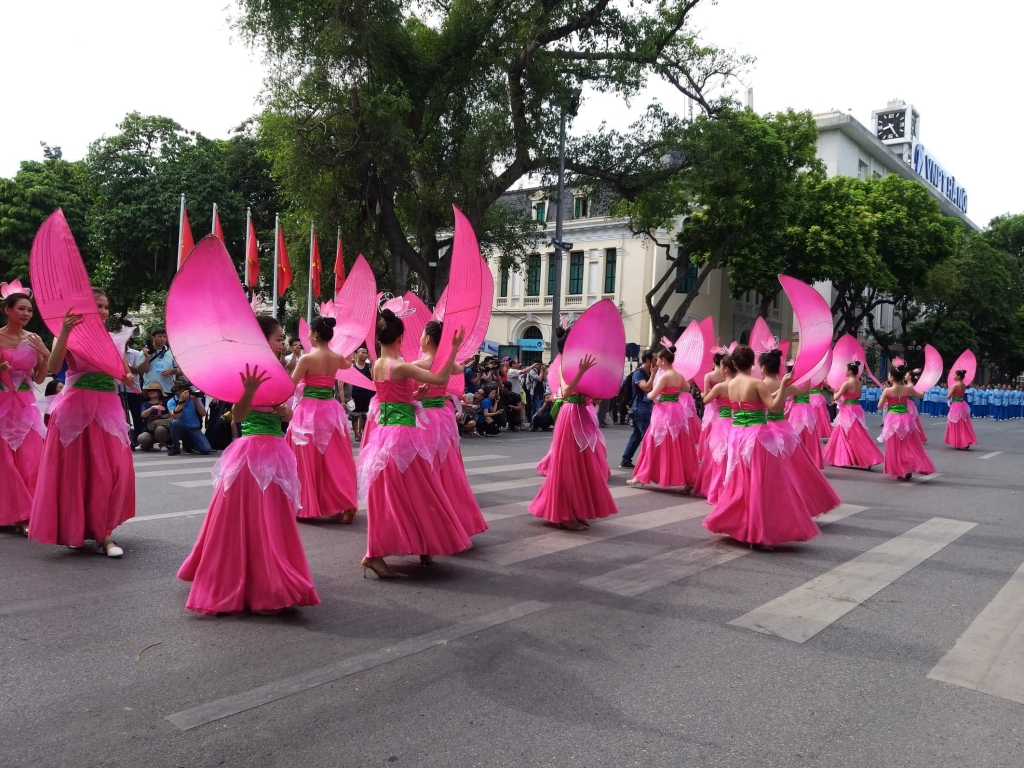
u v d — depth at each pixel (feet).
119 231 88.22
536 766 9.25
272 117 52.85
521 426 57.00
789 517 20.36
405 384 17.12
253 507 13.98
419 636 13.41
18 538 19.29
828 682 12.08
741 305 123.85
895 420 36.09
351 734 9.86
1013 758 9.86
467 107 55.83
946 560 20.27
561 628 14.07
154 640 12.80
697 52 67.92
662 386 29.84
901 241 113.39
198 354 13.10
